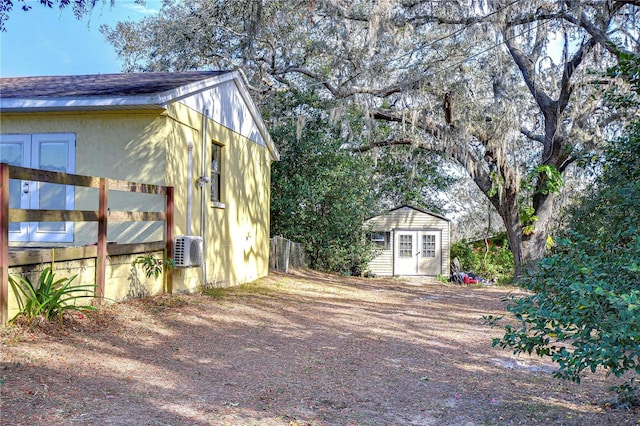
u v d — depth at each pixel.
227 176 10.28
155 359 4.87
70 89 7.98
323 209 16.88
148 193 7.36
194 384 4.25
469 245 23.00
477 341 6.70
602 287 2.90
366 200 18.05
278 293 10.27
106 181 6.27
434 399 4.27
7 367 3.96
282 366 5.06
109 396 3.72
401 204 22.31
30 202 8.03
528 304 3.47
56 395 3.60
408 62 14.90
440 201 25.48
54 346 4.68
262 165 12.60
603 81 12.93
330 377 4.78
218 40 18.41
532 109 16.16
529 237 15.56
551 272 3.47
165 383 4.20
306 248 16.81
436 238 20.52
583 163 8.05
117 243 7.29
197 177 8.85
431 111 14.73
